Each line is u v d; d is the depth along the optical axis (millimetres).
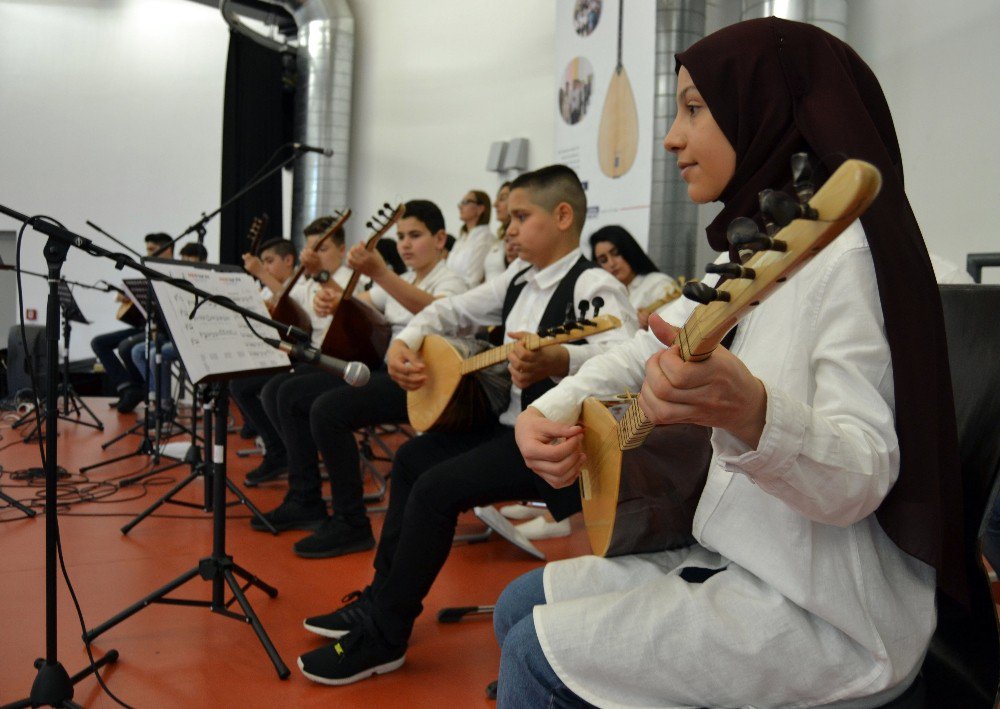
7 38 9094
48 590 1721
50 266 1656
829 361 871
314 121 7500
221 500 2156
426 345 2430
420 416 2393
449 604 2441
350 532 2893
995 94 3494
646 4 4527
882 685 885
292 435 3225
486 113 6871
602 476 1316
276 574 2680
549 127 6406
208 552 2902
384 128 7570
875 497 835
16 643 2100
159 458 4453
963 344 1048
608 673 911
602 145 4879
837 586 890
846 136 896
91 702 1815
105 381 8188
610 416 1331
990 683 931
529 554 2938
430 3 7230
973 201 3584
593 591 1138
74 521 3287
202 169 9055
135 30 9078
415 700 1869
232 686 1916
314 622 2123
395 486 2207
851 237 891
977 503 961
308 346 1685
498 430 2285
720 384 759
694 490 1164
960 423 1021
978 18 3547
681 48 4430
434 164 7266
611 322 2002
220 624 2273
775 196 563
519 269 2564
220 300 1683
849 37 4027
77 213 9125
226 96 7996
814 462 794
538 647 951
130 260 1663
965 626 978
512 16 6676
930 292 880
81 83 9117
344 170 7559
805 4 3898
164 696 1858
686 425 1178
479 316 2641
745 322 1001
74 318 6129
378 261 2920
